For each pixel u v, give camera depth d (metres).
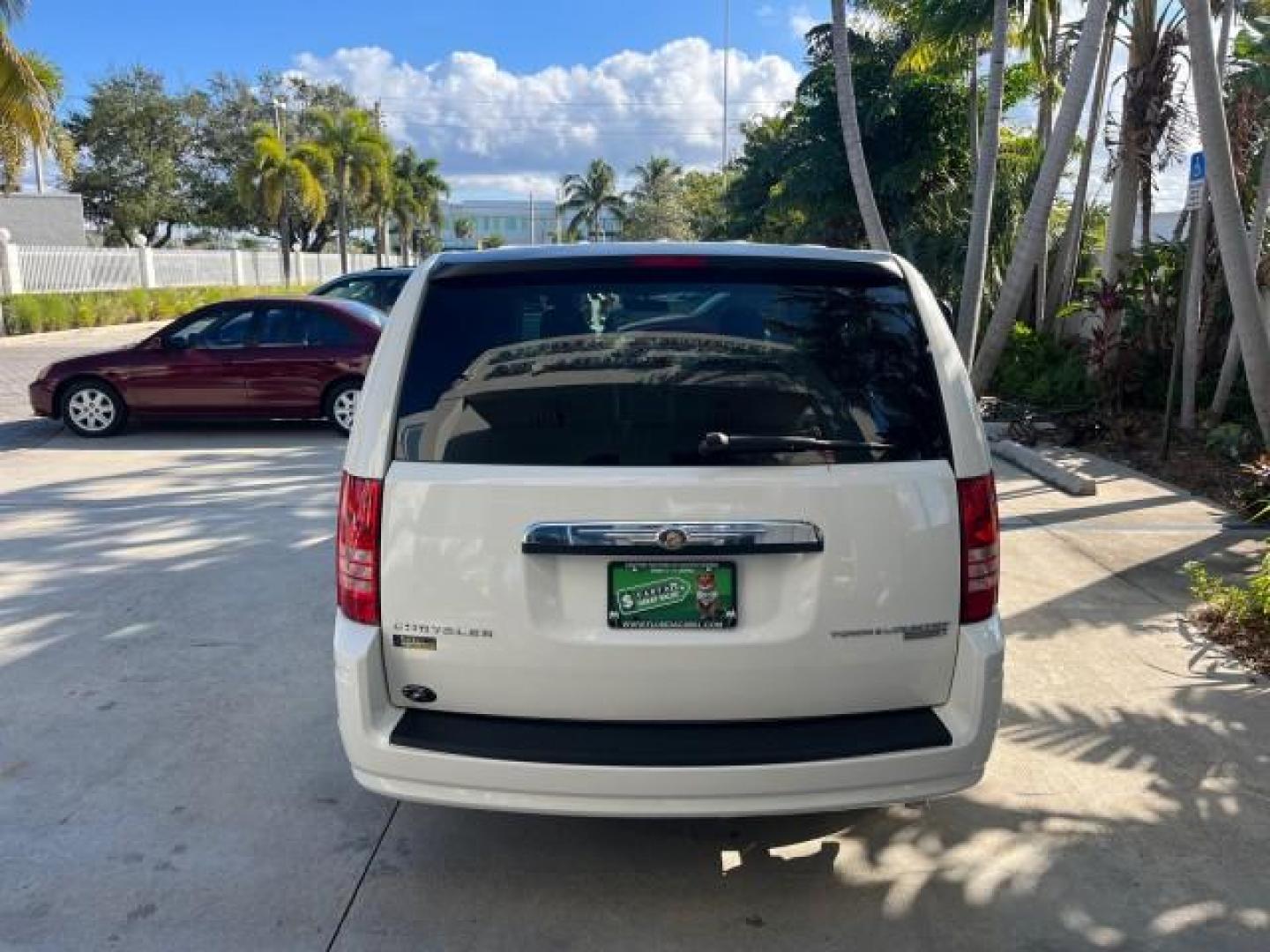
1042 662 4.89
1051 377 12.60
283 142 46.44
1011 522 7.38
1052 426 10.88
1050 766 3.96
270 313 11.16
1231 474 8.70
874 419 2.88
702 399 2.85
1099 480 8.77
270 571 6.31
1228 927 3.05
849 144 11.98
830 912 3.13
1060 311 12.73
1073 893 3.21
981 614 2.93
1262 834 3.52
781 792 2.78
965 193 16.20
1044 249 14.24
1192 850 3.43
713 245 3.16
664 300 2.98
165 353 11.04
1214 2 11.16
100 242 52.19
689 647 2.80
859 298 3.03
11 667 4.87
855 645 2.84
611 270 3.02
